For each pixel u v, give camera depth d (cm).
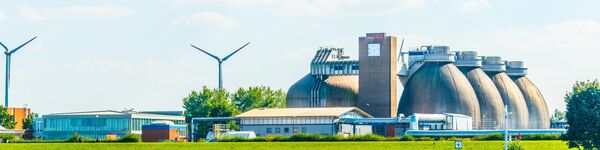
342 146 18400
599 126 13250
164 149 17962
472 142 19588
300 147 18112
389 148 17288
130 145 19812
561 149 15950
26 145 19950
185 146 19000
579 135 13425
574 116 13425
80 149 18112
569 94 13862
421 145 18425
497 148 16600
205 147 18475
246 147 18275
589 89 13625
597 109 13450
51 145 19912
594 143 13388
